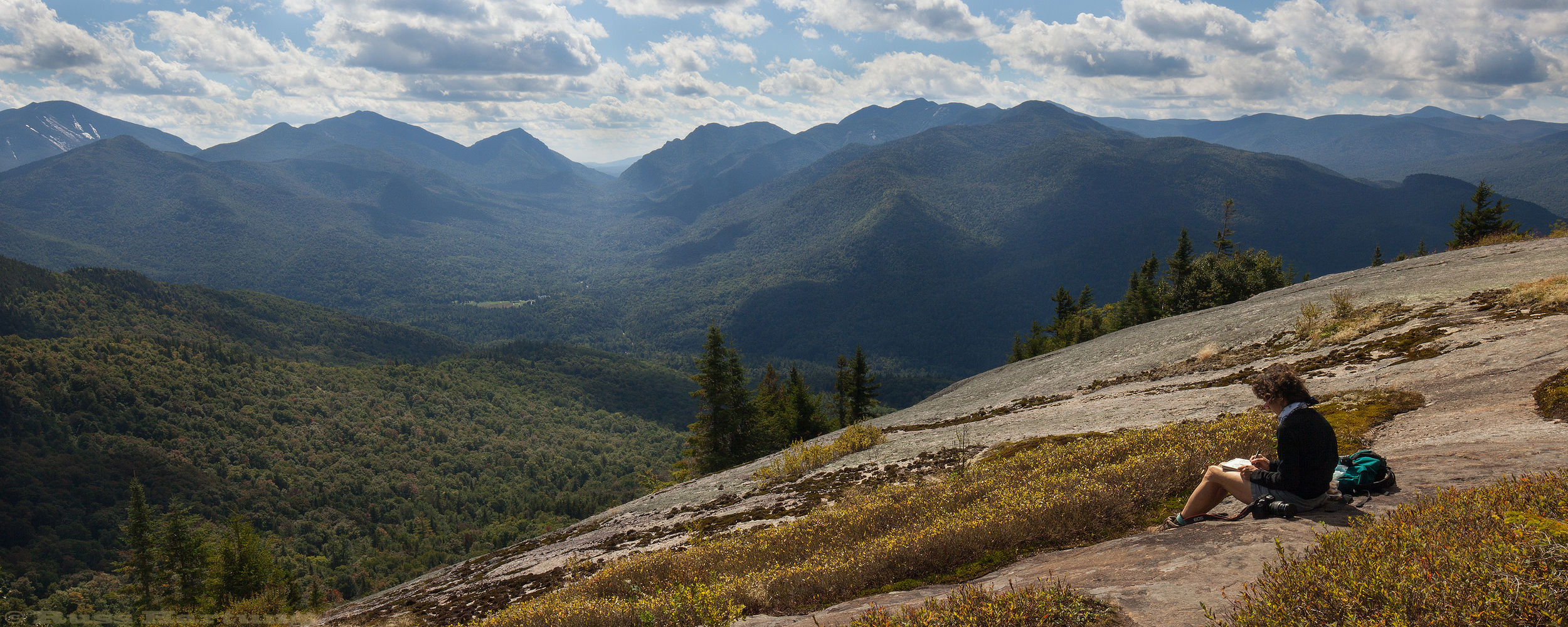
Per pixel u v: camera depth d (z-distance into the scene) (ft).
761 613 19.45
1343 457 17.08
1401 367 36.50
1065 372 79.46
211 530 540.11
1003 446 42.75
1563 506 10.22
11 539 550.77
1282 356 51.06
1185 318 91.50
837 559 21.71
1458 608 8.33
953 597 13.21
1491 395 26.94
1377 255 217.15
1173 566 13.21
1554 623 7.63
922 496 29.73
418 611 38.40
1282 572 10.34
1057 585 12.48
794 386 192.65
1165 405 44.50
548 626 21.93
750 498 47.19
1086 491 21.70
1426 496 13.82
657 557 29.68
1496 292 46.93
